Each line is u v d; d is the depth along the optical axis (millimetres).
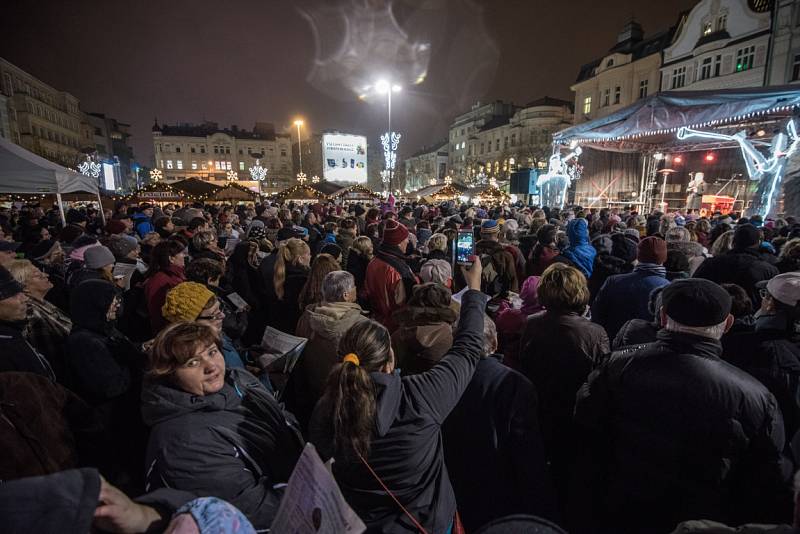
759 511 1389
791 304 1808
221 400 1365
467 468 1610
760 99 8438
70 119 49562
